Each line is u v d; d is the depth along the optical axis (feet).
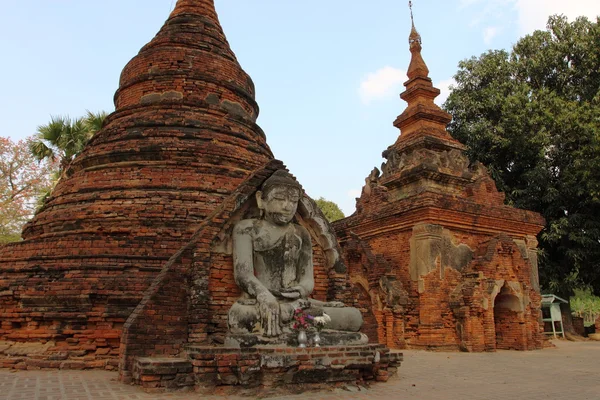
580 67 97.25
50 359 33.94
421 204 61.16
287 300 31.48
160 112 48.21
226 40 59.36
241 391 26.18
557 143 88.38
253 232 32.94
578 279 85.81
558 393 29.43
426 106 74.69
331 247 37.17
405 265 64.13
